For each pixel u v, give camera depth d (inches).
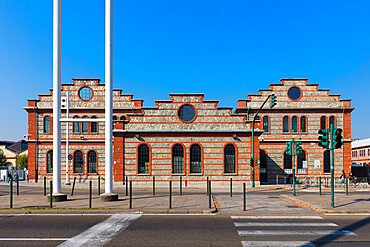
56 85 641.6
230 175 1144.8
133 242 327.9
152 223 422.9
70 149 1435.8
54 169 637.9
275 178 1421.0
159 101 1164.5
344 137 1430.9
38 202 613.6
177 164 1151.6
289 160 1430.9
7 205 569.0
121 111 1481.3
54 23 641.0
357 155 2738.7
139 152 1155.9
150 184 1141.1
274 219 453.7
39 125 1450.5
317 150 1424.7
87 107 1467.8
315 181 1401.3
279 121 1446.9
